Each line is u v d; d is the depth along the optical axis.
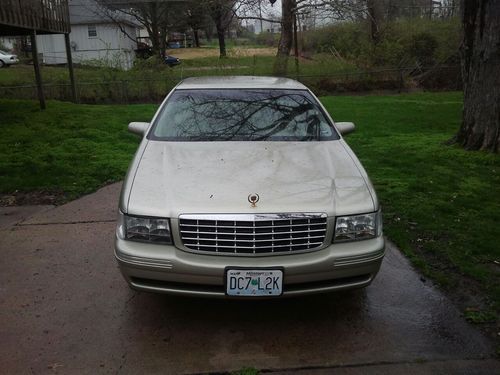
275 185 3.17
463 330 3.18
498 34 7.32
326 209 2.99
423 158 7.59
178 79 18.38
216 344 3.02
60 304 3.47
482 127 7.80
